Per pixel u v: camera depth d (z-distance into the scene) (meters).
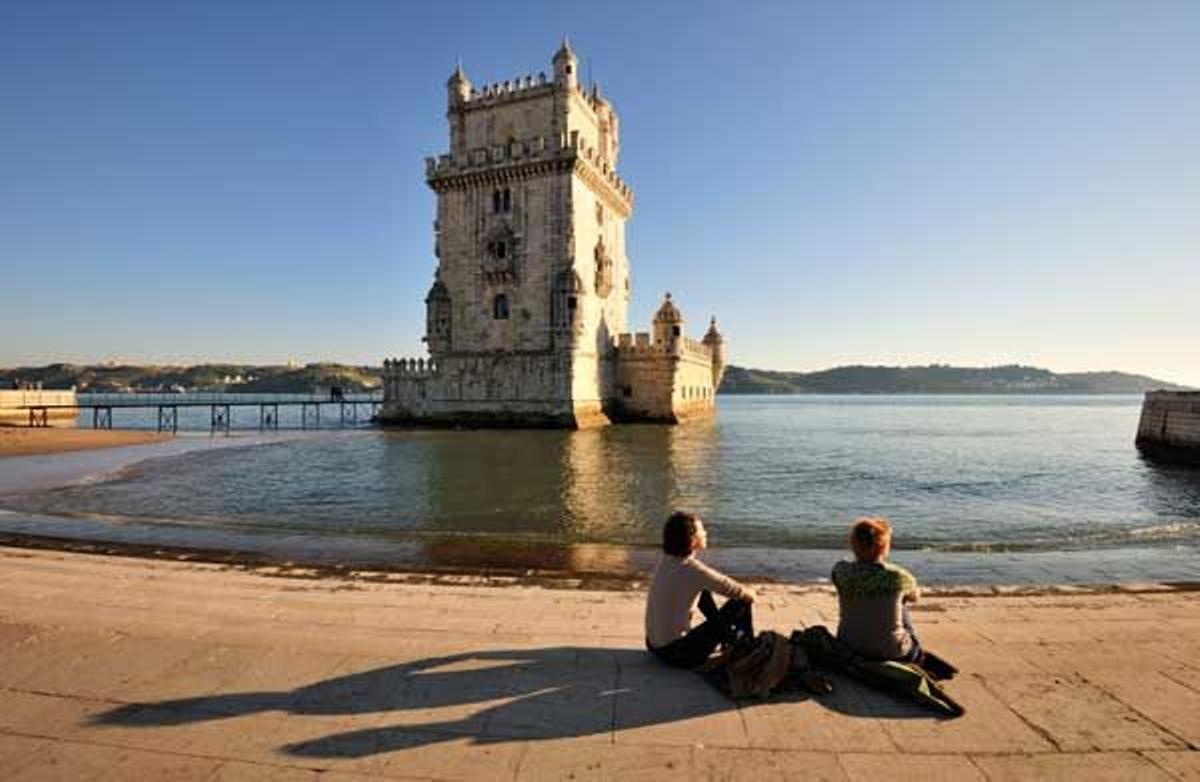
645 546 15.95
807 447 47.31
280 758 5.08
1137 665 6.98
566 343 54.53
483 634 7.85
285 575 10.75
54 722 5.64
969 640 7.71
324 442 47.06
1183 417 39.75
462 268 58.94
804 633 6.97
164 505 22.02
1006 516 21.86
